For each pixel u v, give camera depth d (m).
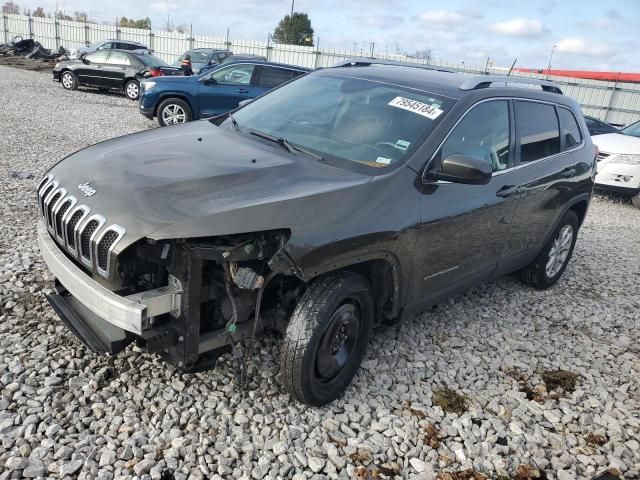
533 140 4.50
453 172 3.25
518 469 2.88
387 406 3.22
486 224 3.93
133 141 3.62
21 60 28.22
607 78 38.75
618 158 10.05
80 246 2.70
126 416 2.82
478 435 3.09
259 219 2.64
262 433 2.85
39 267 4.32
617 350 4.35
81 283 2.69
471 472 2.81
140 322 2.49
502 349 4.09
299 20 47.28
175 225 2.50
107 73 17.45
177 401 2.98
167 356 2.77
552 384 3.72
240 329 2.98
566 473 2.89
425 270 3.51
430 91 3.85
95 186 2.87
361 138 3.54
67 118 12.09
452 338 4.14
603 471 2.96
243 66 12.13
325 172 3.20
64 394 2.93
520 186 4.22
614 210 10.02
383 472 2.72
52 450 2.55
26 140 9.10
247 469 2.60
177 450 2.65
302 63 30.11
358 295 3.08
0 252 4.52
